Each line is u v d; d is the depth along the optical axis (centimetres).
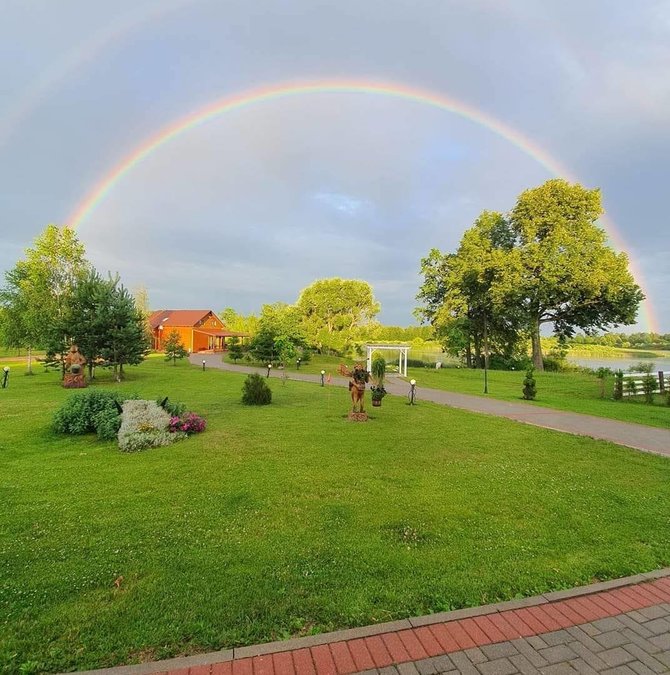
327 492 587
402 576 374
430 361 4916
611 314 3319
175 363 3725
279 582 361
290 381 2367
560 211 3325
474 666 274
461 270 3722
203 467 698
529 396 1811
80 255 2927
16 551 411
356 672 267
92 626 302
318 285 5619
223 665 269
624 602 348
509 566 395
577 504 559
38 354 5025
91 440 897
